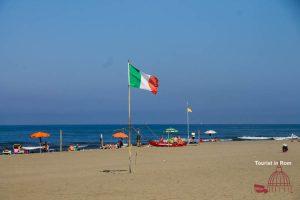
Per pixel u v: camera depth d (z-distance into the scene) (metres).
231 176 19.16
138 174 20.41
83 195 14.73
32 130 189.25
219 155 32.12
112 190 15.66
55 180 18.80
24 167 25.20
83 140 93.12
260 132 137.62
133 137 101.31
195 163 25.56
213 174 19.94
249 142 55.78
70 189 16.06
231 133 127.81
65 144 72.88
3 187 16.88
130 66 20.89
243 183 16.98
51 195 14.88
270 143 51.78
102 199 13.98
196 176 19.27
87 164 26.66
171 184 16.89
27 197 14.58
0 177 20.31
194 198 13.85
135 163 26.50
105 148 46.94
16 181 18.69
